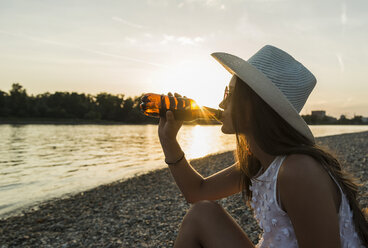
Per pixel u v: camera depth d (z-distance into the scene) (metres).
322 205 1.10
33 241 5.01
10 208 7.75
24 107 116.12
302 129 1.24
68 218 6.34
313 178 1.12
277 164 1.26
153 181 10.23
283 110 1.21
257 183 1.40
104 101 136.88
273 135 1.27
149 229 4.76
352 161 9.05
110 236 4.70
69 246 4.53
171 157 1.93
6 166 16.19
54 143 32.88
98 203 7.52
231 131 1.53
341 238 1.21
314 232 1.12
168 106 1.90
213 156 17.70
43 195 9.23
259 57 1.41
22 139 39.09
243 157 1.64
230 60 1.35
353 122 175.62
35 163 17.20
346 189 1.26
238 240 1.46
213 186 1.93
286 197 1.19
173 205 6.21
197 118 1.93
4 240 5.17
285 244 1.29
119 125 118.81
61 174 13.39
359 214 1.29
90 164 16.45
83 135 49.78
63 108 126.44
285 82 1.37
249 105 1.33
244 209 4.67
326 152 1.29
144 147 27.67
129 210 6.32
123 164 16.20
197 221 1.51
